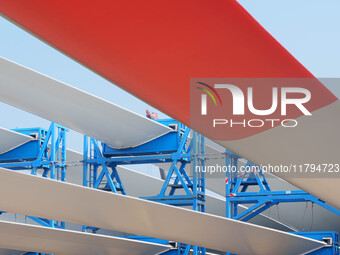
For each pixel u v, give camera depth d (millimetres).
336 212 24875
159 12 5176
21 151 29547
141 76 6316
